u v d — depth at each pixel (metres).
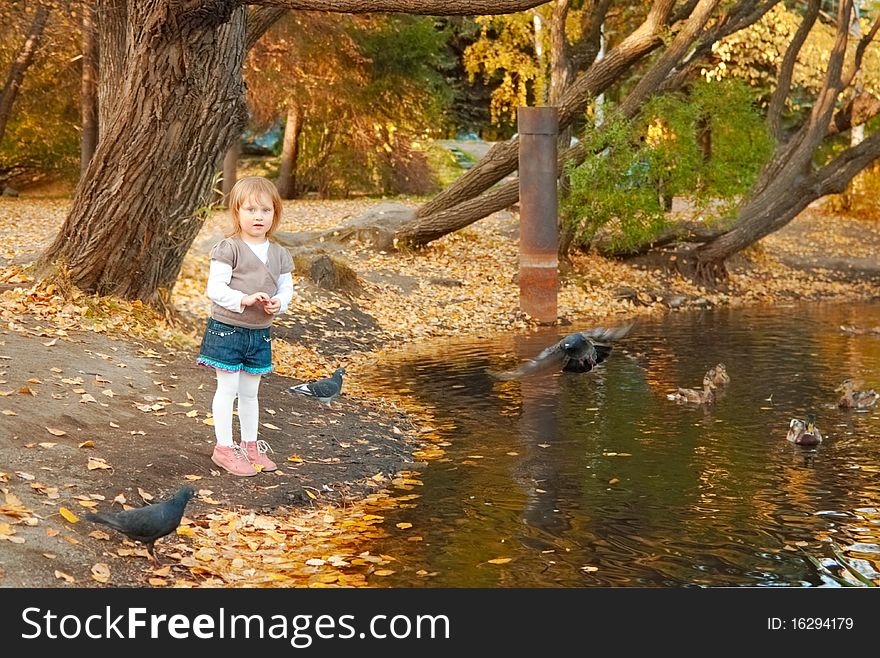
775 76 33.03
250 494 7.17
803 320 18.83
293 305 16.12
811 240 29.25
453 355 14.55
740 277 24.06
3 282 11.33
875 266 26.81
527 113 17.80
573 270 21.80
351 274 18.34
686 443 9.31
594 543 6.61
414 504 7.40
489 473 8.27
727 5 23.23
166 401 8.69
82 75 28.66
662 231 22.55
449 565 6.20
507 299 19.44
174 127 11.04
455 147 38.00
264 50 28.48
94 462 6.87
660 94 21.17
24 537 5.54
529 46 30.88
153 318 11.55
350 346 14.89
